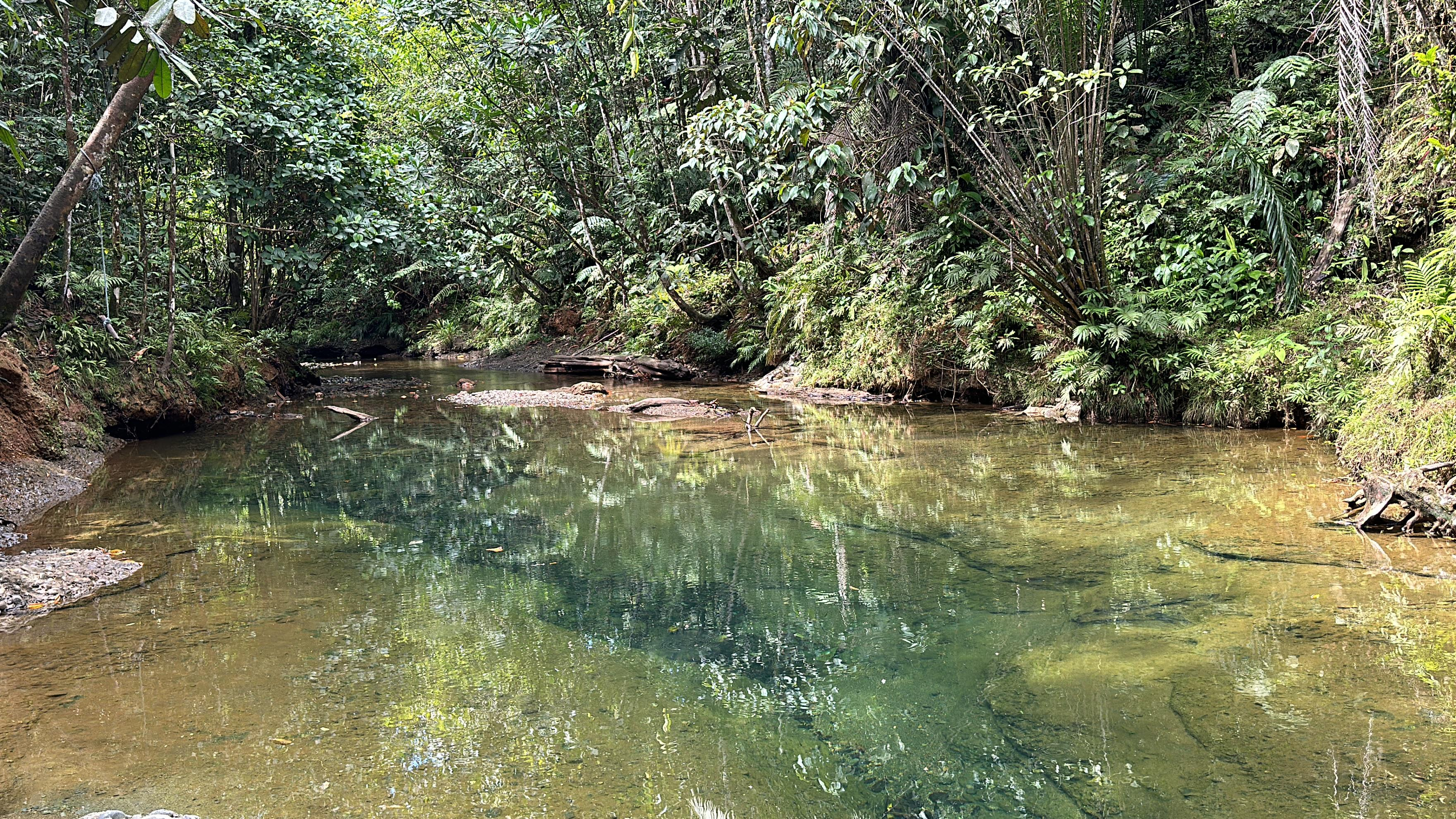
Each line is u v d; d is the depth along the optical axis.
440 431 8.97
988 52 8.43
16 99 7.75
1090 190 7.85
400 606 3.64
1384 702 2.53
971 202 9.48
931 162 9.43
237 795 2.21
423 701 2.74
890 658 3.02
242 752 2.42
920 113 8.84
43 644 3.23
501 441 8.18
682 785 2.25
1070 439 7.23
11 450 5.95
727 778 2.28
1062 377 8.29
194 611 3.58
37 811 2.13
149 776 2.30
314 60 11.30
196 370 9.57
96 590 3.88
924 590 3.69
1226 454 6.25
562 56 13.59
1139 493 5.20
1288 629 3.09
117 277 8.26
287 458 7.35
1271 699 2.58
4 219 7.43
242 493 5.93
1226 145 8.44
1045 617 3.33
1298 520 4.47
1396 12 6.65
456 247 15.34
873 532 4.64
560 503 5.53
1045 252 7.86
